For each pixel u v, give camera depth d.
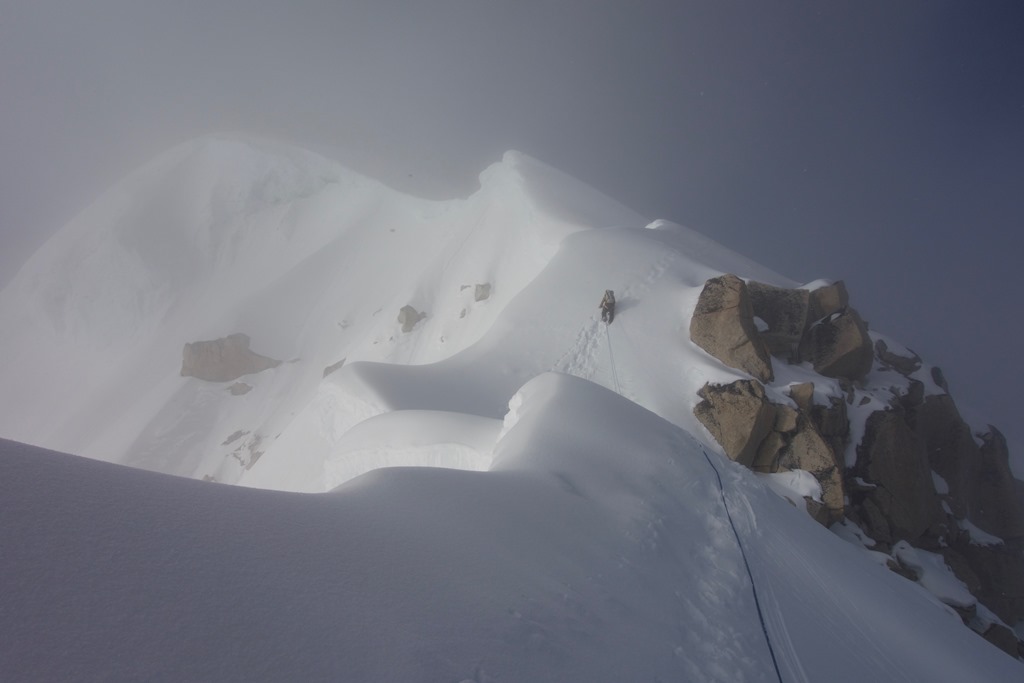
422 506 4.85
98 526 3.00
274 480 21.62
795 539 7.23
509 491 5.71
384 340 42.16
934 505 14.06
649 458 7.78
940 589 12.14
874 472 13.66
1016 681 6.39
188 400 46.97
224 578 3.06
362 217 67.25
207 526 3.40
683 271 20.30
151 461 41.56
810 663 4.79
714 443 13.66
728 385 14.34
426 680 2.94
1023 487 18.83
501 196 41.94
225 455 40.81
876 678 5.05
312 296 60.22
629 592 4.79
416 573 3.82
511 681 3.18
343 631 3.05
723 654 4.45
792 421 13.54
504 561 4.45
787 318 16.55
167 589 2.83
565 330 19.17
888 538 13.09
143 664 2.42
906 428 14.30
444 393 17.84
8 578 2.52
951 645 6.49
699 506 7.05
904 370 17.84
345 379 19.94
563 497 5.98
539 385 9.64
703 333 16.05
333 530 3.94
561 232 29.42
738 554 6.18
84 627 2.47
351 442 13.64
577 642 3.82
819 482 12.92
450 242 48.81
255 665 2.64
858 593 6.61
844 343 16.06
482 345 20.42
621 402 9.42
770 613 5.32
